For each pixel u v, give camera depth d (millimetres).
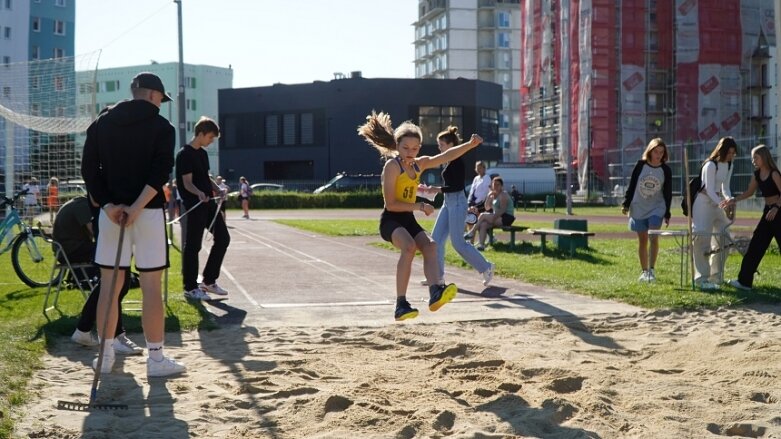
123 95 95688
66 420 5109
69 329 7977
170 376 6289
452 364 6570
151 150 6164
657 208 11812
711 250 11023
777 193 10672
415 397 5570
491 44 121062
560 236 17406
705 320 8781
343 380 6090
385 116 7188
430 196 9195
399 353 7117
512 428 4875
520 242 19656
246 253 17562
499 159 80938
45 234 12547
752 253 10852
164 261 6289
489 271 11320
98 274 9414
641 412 5254
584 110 66438
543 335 7973
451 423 5004
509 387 5832
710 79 66312
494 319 8758
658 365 6633
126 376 6316
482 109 78250
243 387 5863
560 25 73562
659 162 11766
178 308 9359
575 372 6176
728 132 66688
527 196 54875
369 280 12438
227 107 80250
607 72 66438
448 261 15227
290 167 79188
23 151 18109
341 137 76188
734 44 66812
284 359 6824
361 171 75812
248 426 4980
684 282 11570
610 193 58000
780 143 35000
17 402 5422
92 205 6824
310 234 24859
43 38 74312
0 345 7027
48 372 6383
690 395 5602
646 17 67938
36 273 12625
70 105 17156
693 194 11273
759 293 10453
